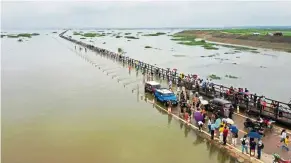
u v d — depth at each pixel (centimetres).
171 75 4906
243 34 15175
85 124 3041
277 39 11881
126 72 6119
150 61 8175
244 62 7931
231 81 5441
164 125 2972
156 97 3844
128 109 3531
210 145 2472
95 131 2847
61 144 2558
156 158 2266
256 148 2289
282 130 2472
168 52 10694
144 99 3981
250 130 2483
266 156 2192
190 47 12762
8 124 3075
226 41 14738
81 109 3566
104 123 3062
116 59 7988
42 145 2534
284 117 2805
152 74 5481
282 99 4209
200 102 3303
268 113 2947
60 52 10462
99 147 2486
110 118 3212
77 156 2317
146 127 2925
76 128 2933
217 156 2273
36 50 11412
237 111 3181
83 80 5378
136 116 3266
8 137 2725
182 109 3294
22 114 3400
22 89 4709
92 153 2372
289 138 2469
